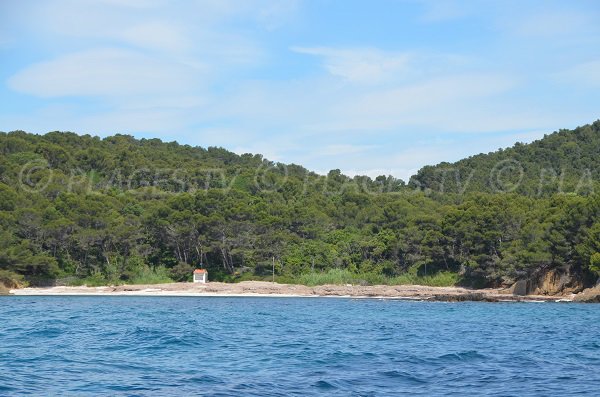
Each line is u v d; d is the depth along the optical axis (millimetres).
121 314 57031
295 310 66812
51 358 28125
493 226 101500
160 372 24609
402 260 114125
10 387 21156
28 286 100312
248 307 71812
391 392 20812
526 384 22344
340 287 102938
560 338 38812
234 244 111250
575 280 92625
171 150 199625
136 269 109812
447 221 106938
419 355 29641
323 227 125375
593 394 20641
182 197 115125
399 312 65000
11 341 34719
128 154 158875
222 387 21484
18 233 104125
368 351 31172
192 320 50531
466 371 25062
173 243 113125
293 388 21344
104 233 106312
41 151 151125
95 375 23844
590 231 87000
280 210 123438
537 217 98312
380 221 122562
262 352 30797
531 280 96000
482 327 46875
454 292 97438
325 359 28297
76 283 103750
